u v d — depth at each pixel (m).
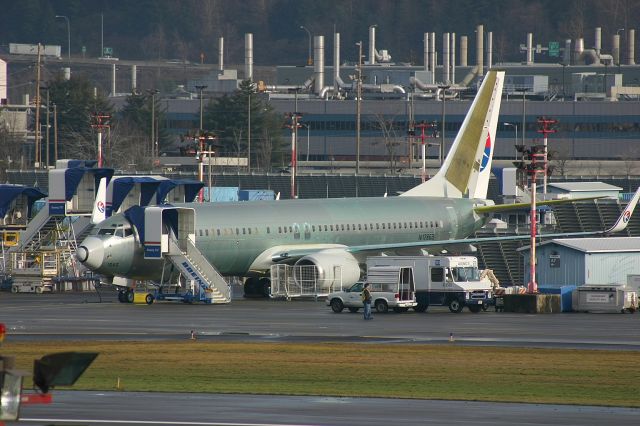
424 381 136.62
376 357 158.75
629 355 162.00
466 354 162.25
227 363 151.75
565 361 155.00
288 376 140.00
